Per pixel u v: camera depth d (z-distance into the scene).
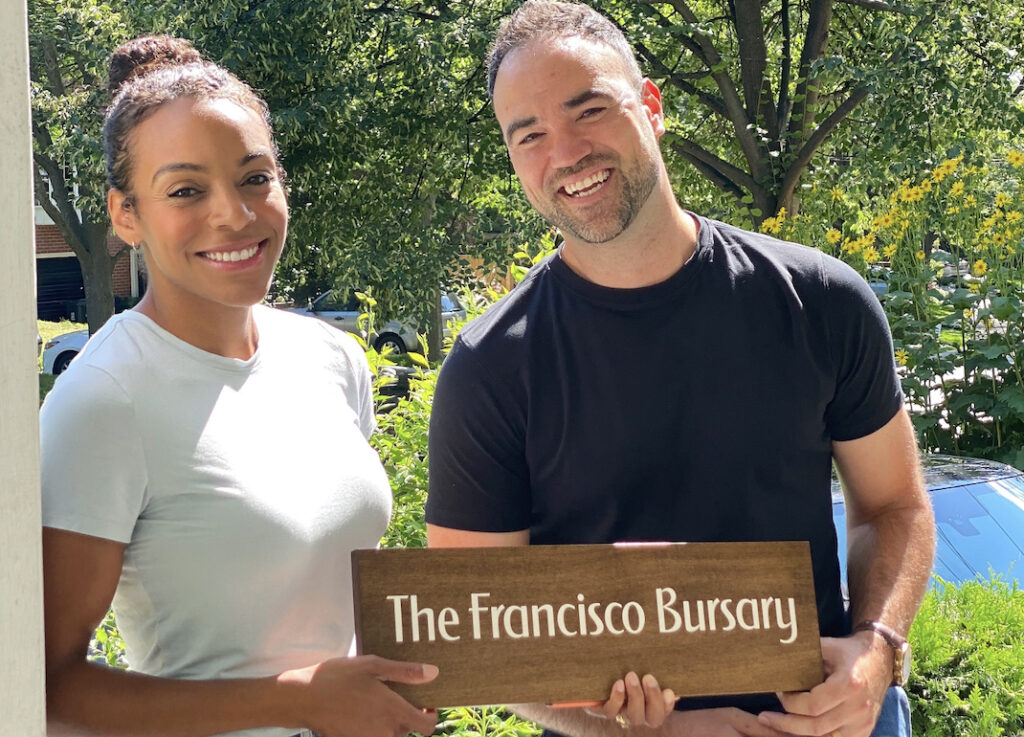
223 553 1.67
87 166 13.38
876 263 7.28
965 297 6.43
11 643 1.17
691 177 14.17
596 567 1.80
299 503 1.76
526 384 2.07
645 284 2.05
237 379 1.80
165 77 1.79
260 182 1.82
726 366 2.04
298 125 11.09
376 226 12.53
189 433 1.68
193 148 1.73
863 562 2.17
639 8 11.38
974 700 2.77
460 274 12.66
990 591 3.10
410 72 12.05
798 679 1.87
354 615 1.76
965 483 3.90
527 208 12.61
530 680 1.74
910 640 2.87
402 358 12.14
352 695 1.62
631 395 2.04
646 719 1.81
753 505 2.07
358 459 1.91
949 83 10.89
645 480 2.07
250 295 1.79
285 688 1.61
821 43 11.98
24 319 1.16
